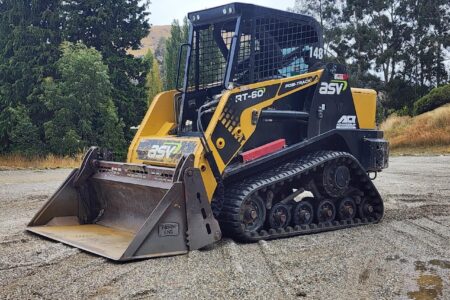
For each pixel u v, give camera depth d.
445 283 5.03
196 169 5.98
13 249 6.03
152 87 38.56
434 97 36.91
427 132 31.23
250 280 4.98
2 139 26.86
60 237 6.49
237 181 6.93
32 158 23.34
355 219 7.94
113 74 29.30
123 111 29.78
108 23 29.91
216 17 7.27
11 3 28.88
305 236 7.04
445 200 10.30
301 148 7.43
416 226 7.80
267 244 6.46
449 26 47.84
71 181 7.40
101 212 7.49
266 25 7.38
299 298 4.55
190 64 7.64
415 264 5.70
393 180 13.96
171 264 5.45
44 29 28.28
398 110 44.78
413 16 48.19
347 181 7.68
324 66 7.72
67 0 29.08
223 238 6.64
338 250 6.27
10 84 28.17
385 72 48.19
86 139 25.77
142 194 6.65
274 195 7.16
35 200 10.37
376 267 5.55
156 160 6.81
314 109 7.54
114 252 5.72
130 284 4.81
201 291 4.65
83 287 4.71
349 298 4.58
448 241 6.83
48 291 4.60
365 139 8.21
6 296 4.46
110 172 7.15
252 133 6.85
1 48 29.47
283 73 7.62
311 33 7.85
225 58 7.50
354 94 8.09
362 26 48.00
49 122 25.23
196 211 5.95
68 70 24.95
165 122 7.59
